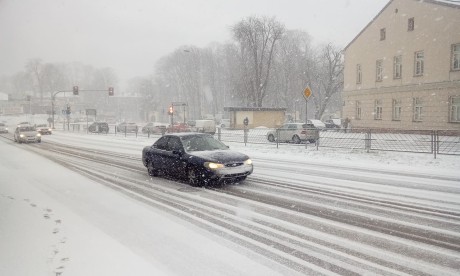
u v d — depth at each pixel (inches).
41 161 652.1
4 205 318.0
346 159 611.8
